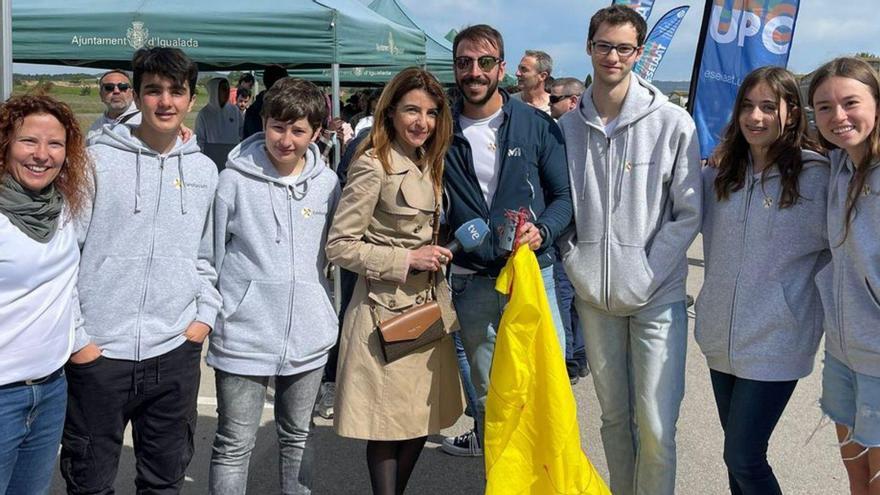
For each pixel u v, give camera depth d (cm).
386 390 296
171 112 264
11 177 225
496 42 306
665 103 298
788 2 721
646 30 301
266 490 385
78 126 241
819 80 254
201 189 279
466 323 324
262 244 289
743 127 277
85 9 599
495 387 279
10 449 232
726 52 725
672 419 301
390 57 712
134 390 268
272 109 281
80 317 255
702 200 298
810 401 530
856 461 277
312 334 296
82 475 270
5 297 222
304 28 620
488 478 277
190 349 277
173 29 601
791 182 270
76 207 243
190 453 292
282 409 306
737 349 281
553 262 325
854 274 256
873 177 248
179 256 272
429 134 297
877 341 250
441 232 322
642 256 298
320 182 304
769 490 287
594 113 308
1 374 223
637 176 297
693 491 392
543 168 315
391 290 300
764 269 277
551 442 276
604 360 317
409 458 312
